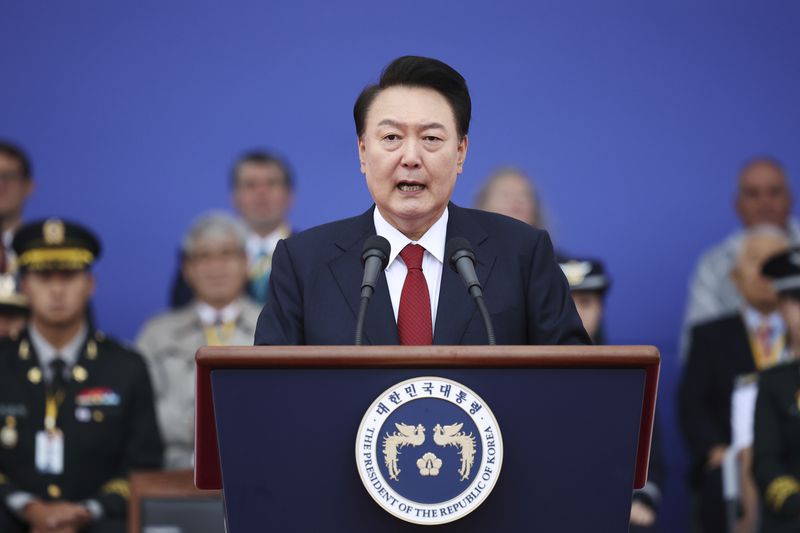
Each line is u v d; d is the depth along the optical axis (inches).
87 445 848.9
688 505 1034.1
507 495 326.3
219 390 323.9
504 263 398.0
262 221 1069.1
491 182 1048.2
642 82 1111.6
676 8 1113.4
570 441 328.2
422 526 323.3
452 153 394.6
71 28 1099.9
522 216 1042.7
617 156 1106.7
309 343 389.1
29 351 866.8
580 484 327.9
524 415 327.9
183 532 741.9
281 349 323.3
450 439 321.1
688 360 993.5
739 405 934.4
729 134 1110.4
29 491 838.5
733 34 1113.4
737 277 1003.3
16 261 933.2
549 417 328.2
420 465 320.2
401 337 390.0
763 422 874.8
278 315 394.9
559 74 1111.0
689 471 967.6
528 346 327.3
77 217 1090.1
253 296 1046.4
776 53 1112.2
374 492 318.0
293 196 1098.1
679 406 987.9
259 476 323.9
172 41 1106.1
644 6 1114.1
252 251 1060.5
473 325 386.9
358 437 320.2
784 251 959.0
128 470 855.1
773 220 1087.0
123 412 861.2
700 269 1076.5
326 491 324.2
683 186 1105.4
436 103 393.1
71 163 1092.5
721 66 1113.4
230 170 1097.4
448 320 387.5
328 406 325.7
